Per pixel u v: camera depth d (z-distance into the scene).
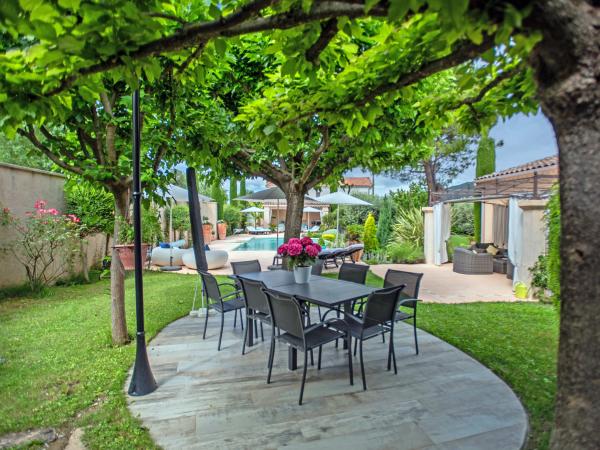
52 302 5.81
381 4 1.21
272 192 8.40
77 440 2.20
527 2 1.02
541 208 6.48
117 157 3.72
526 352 3.62
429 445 2.16
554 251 3.29
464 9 0.94
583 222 1.06
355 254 11.34
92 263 8.89
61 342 3.84
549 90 1.13
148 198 3.74
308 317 4.01
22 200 6.80
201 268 5.03
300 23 1.34
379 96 2.50
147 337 4.04
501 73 2.09
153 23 1.33
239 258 11.74
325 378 3.07
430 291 7.11
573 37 1.01
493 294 6.85
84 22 1.23
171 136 3.98
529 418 2.45
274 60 4.71
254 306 3.58
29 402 2.61
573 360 1.11
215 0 1.58
